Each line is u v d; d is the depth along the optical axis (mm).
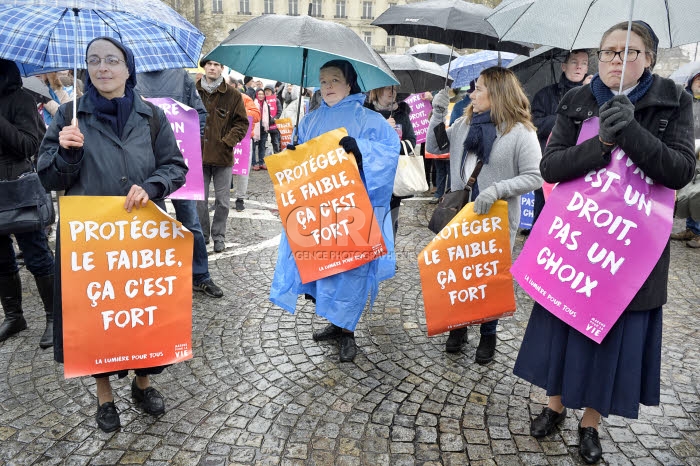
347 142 2893
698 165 5605
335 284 3061
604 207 2092
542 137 4395
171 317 2414
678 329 3682
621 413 2158
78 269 2238
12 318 3420
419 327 3662
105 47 2162
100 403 2471
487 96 2932
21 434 2451
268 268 4797
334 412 2664
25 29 2658
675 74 7102
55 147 2223
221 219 5273
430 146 3396
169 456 2320
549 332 2328
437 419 2621
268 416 2619
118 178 2281
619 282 2053
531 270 2303
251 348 3320
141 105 2361
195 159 4000
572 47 2600
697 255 5484
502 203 2852
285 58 3416
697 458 2354
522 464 2307
